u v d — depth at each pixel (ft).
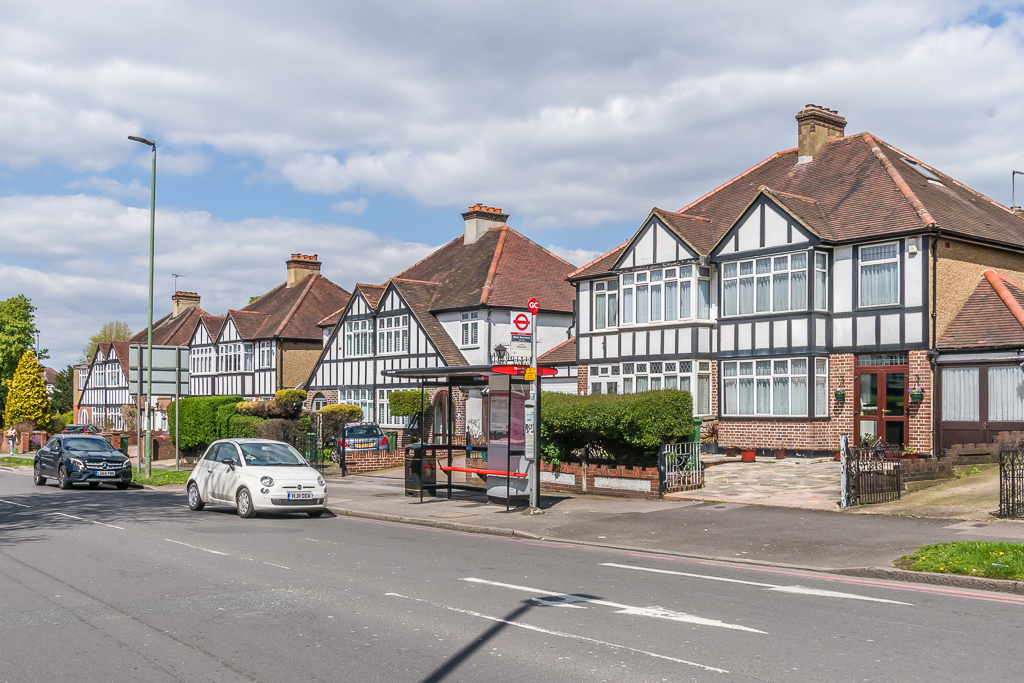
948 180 102.89
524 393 61.62
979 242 86.02
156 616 28.58
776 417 91.40
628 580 34.91
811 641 24.86
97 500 73.67
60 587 33.71
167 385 99.86
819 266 89.40
